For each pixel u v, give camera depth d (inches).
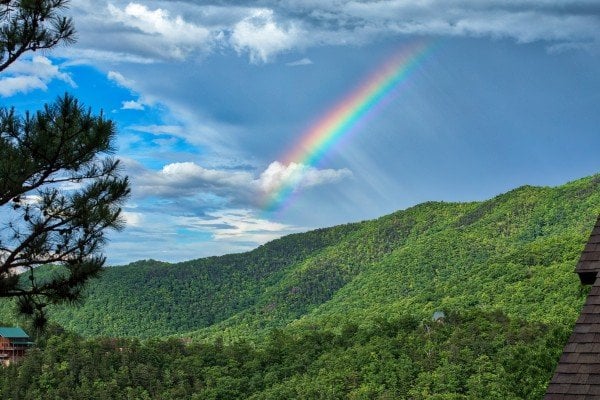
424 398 3988.7
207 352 5748.0
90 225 792.9
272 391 4859.7
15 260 789.9
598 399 644.1
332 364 4938.5
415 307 7726.4
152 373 5251.0
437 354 4468.5
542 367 1261.1
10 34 805.2
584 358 673.0
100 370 5182.1
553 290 6412.4
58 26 829.2
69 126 784.3
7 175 753.0
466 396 3816.4
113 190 804.6
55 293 793.6
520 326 4544.8
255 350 6013.8
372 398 4237.2
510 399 1278.3
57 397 4849.9
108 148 811.4
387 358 4650.6
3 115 769.6
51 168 800.3
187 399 5027.1
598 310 696.4
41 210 786.2
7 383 4963.1
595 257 747.4
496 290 7022.6
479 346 4311.0
